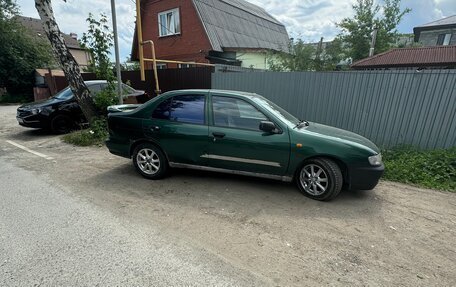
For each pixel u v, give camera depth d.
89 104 7.43
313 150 3.56
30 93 21.89
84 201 3.55
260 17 20.91
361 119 6.11
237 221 3.11
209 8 15.51
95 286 2.08
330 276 2.26
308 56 15.33
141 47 8.45
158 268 2.29
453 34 26.94
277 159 3.70
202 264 2.36
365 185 3.57
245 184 4.19
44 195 3.73
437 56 11.69
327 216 3.27
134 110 4.42
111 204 3.47
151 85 9.93
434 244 2.78
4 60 20.00
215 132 3.87
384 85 5.71
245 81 7.45
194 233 2.84
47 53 23.00
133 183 4.21
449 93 5.13
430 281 2.24
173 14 15.77
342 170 3.70
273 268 2.34
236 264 2.37
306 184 3.75
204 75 8.49
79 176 4.50
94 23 7.30
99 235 2.76
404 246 2.72
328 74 6.29
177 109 4.14
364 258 2.51
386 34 19.17
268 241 2.73
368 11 18.92
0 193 3.79
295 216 3.25
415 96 5.45
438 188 4.23
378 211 3.45
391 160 5.21
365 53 19.31
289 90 6.86
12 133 8.30
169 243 2.65
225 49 14.68
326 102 6.45
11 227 2.89
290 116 4.31
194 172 4.70
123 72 10.50
